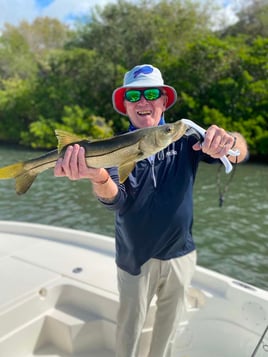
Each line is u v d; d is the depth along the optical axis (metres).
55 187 5.61
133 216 0.92
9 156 9.23
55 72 12.19
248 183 5.78
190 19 11.70
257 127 8.66
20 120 11.81
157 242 0.94
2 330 1.11
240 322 1.20
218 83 9.38
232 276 2.71
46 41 18.70
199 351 1.20
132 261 0.95
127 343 0.99
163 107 1.07
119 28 12.25
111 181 0.85
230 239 3.41
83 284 1.27
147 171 0.92
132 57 12.01
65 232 1.73
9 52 14.05
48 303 1.23
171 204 0.93
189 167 0.97
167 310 1.01
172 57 10.55
